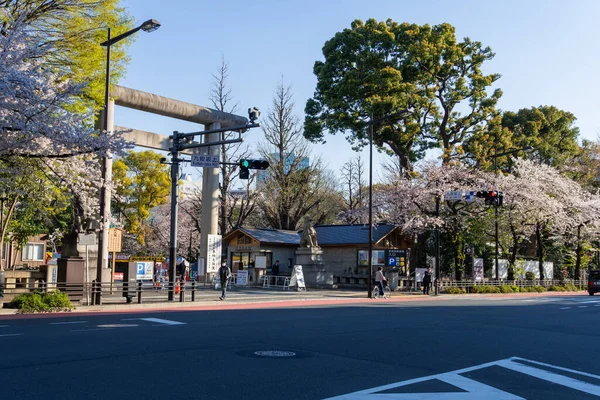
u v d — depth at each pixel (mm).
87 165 20047
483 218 42188
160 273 33969
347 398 6840
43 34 20203
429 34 39750
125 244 54062
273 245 39000
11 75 15211
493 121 41719
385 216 40969
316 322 15680
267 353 9906
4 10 18891
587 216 46812
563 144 59625
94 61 21141
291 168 47375
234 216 54625
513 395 7418
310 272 36094
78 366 8281
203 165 21812
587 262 57281
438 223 36281
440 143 41375
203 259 36188
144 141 31578
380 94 38750
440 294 35969
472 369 9203
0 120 15555
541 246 47969
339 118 40250
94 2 21094
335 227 43125
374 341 12023
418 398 6977
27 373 7738
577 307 26125
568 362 10336
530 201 42188
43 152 17406
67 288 20047
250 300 25203
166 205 56562
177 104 33750
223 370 8281
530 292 43250
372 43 40312
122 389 6930
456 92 40625
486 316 19609
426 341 12352
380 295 31156
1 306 18422
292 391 7141
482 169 41438
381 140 42188
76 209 22141
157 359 8977
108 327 13352
